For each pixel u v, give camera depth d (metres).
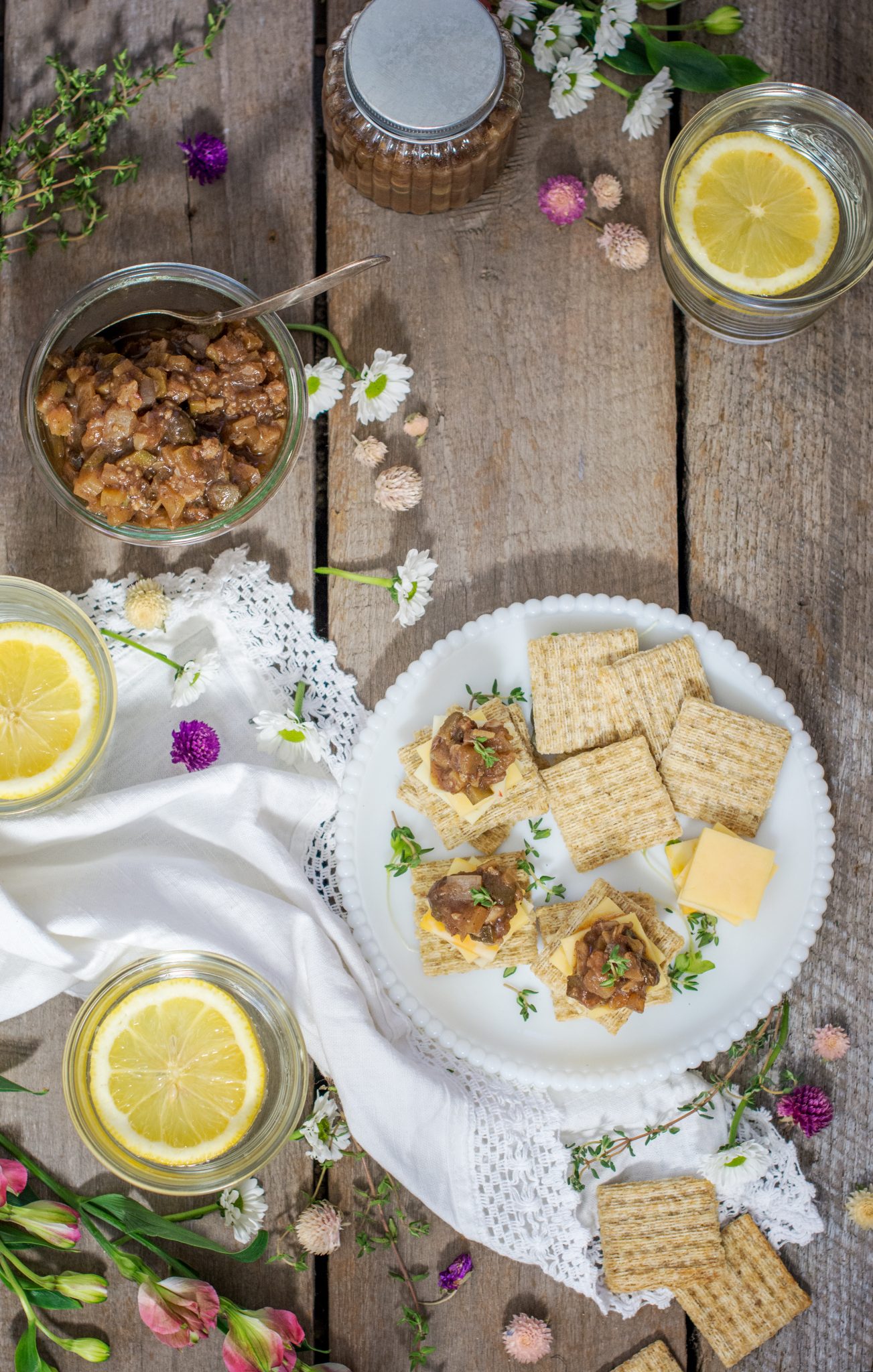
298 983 0.96
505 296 0.99
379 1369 0.96
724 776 0.96
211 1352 0.96
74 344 0.94
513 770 0.95
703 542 0.99
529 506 0.99
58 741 0.94
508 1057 0.96
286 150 0.99
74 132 0.95
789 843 0.96
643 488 0.99
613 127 0.99
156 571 0.98
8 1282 0.93
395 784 0.97
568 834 0.96
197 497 0.92
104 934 0.94
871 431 0.99
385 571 0.99
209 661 0.95
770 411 0.99
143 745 0.98
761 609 0.99
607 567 0.99
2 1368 0.96
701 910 0.95
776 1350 0.97
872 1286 0.97
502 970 0.96
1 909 0.93
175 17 0.99
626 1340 0.97
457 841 0.96
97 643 0.94
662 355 0.99
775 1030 0.98
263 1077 0.95
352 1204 0.97
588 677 0.96
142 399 0.91
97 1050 0.94
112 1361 0.96
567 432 0.99
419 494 0.98
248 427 0.93
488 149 0.94
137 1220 0.93
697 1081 0.97
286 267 0.99
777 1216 0.97
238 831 0.96
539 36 0.96
